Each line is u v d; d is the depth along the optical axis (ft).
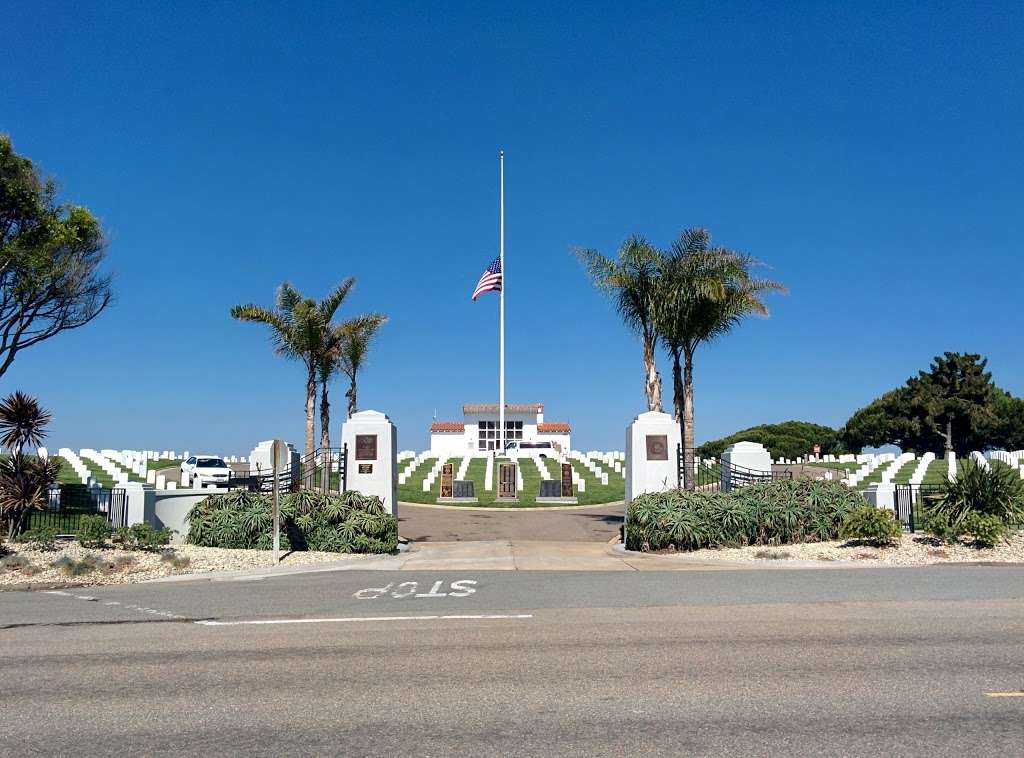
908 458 139.54
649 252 77.87
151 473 118.11
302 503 61.36
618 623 32.60
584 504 113.60
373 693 22.59
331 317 97.14
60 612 37.06
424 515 98.99
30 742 18.93
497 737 18.79
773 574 47.01
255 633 31.65
